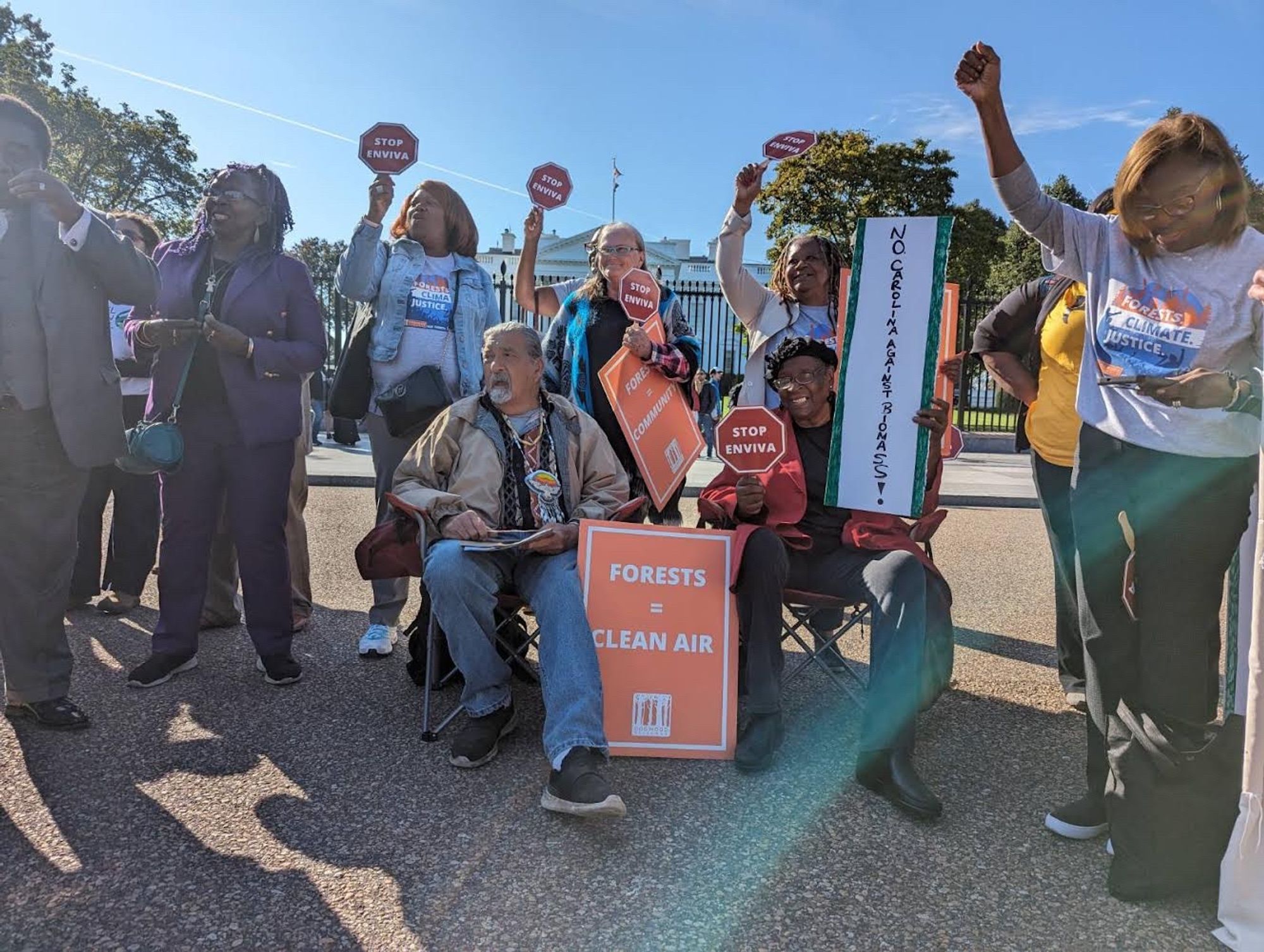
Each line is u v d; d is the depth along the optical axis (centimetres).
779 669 288
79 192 2925
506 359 310
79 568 439
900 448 291
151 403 337
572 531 299
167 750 281
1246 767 189
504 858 222
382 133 359
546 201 417
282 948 184
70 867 212
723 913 201
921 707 296
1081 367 232
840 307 351
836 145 2188
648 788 267
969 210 2300
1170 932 197
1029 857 229
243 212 330
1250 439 204
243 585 340
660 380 351
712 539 310
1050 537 333
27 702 292
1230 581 224
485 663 283
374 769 272
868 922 198
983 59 216
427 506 295
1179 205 197
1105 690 224
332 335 1577
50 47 2945
